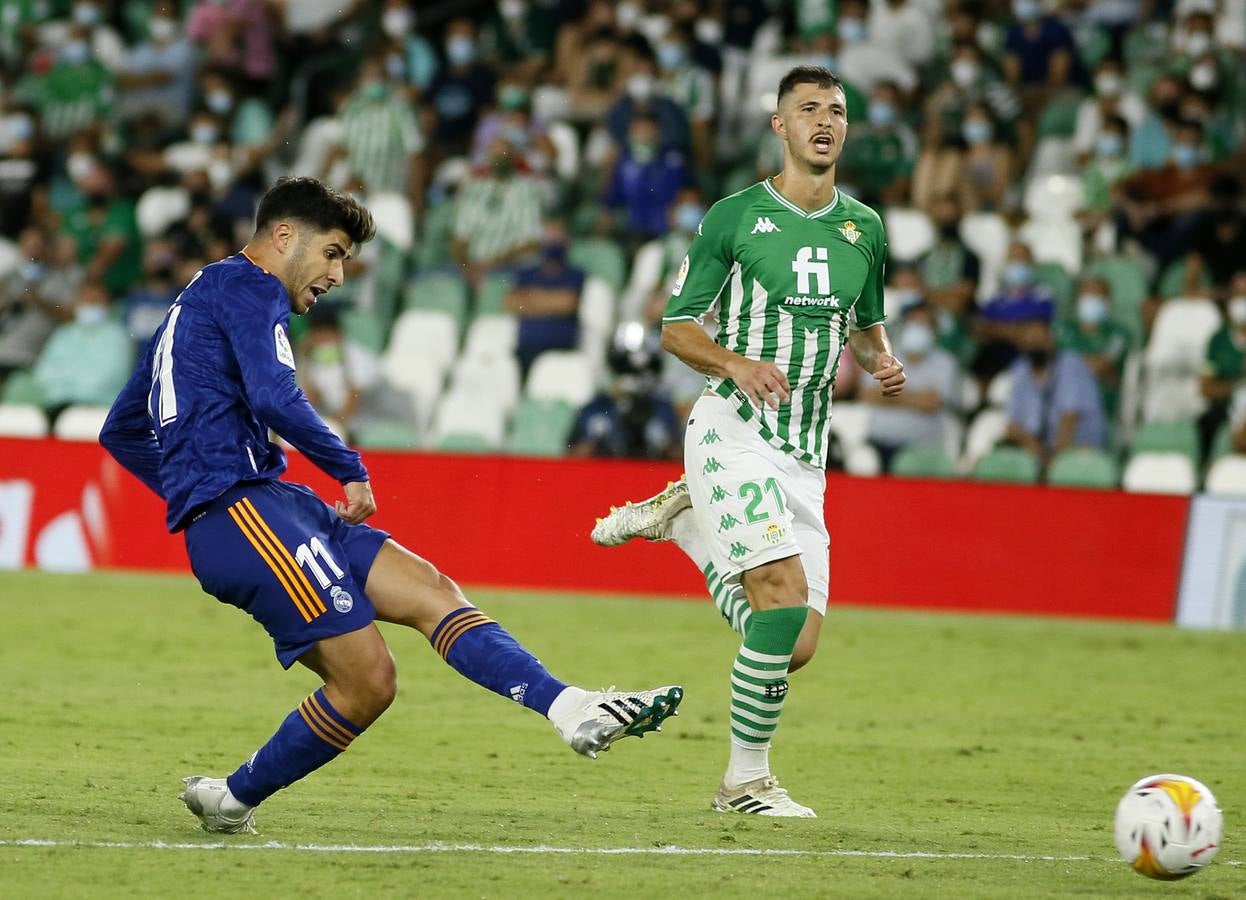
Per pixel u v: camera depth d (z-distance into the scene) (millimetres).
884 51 69250
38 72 74625
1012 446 56344
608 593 51062
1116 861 18547
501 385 60125
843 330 21984
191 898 15062
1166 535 49875
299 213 18125
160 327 18281
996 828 20906
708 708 31859
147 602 45781
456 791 22484
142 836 17984
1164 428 57781
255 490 17797
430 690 33281
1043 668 39812
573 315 60281
